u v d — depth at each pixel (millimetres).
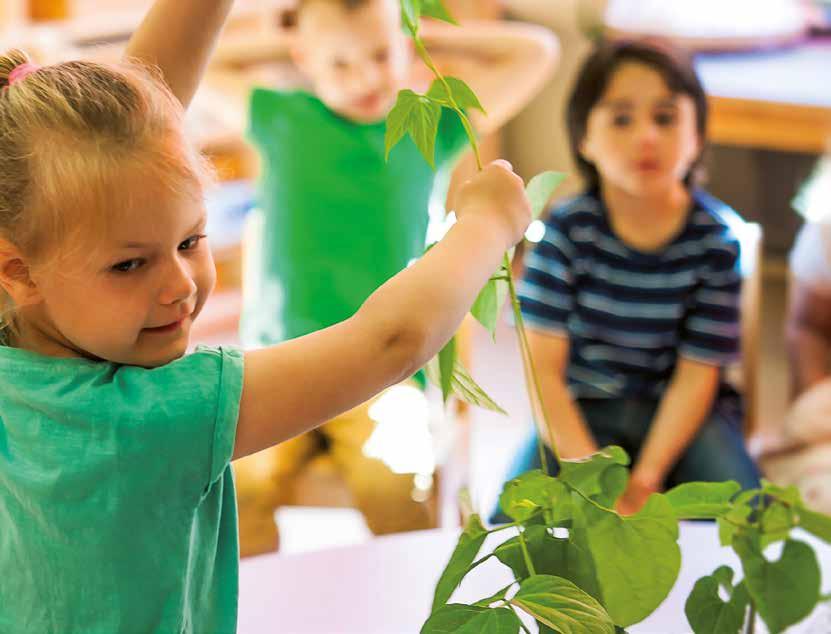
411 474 1757
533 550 762
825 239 2006
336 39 1866
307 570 1081
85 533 701
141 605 713
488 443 2578
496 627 678
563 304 1771
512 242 752
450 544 1123
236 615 803
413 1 748
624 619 753
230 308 3123
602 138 1713
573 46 3318
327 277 1938
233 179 3113
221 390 683
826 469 1774
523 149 3479
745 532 803
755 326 1795
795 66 3080
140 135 673
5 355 729
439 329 697
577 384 1815
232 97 2170
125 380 697
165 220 677
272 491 1763
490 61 2168
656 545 746
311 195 1943
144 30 871
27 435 712
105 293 683
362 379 690
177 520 702
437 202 2043
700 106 1739
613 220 1765
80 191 661
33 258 688
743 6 3188
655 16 3197
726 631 796
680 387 1756
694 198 1778
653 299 1761
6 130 679
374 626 998
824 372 2053
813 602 791
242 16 2740
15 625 742
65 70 705
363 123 1937
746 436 1834
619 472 814
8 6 2752
